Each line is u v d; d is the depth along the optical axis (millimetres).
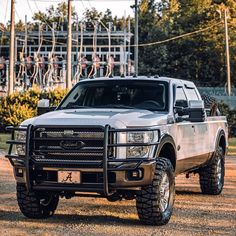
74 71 49000
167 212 8688
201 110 9445
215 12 62094
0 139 25641
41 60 49094
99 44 59438
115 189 8109
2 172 15320
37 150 8266
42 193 8672
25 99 30844
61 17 63750
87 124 8078
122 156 8055
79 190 8125
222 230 8391
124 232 8062
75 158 8141
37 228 8320
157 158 8508
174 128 9195
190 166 10352
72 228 8328
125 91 9820
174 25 64750
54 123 8227
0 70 48719
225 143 12578
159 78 10000
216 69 61812
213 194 11914
